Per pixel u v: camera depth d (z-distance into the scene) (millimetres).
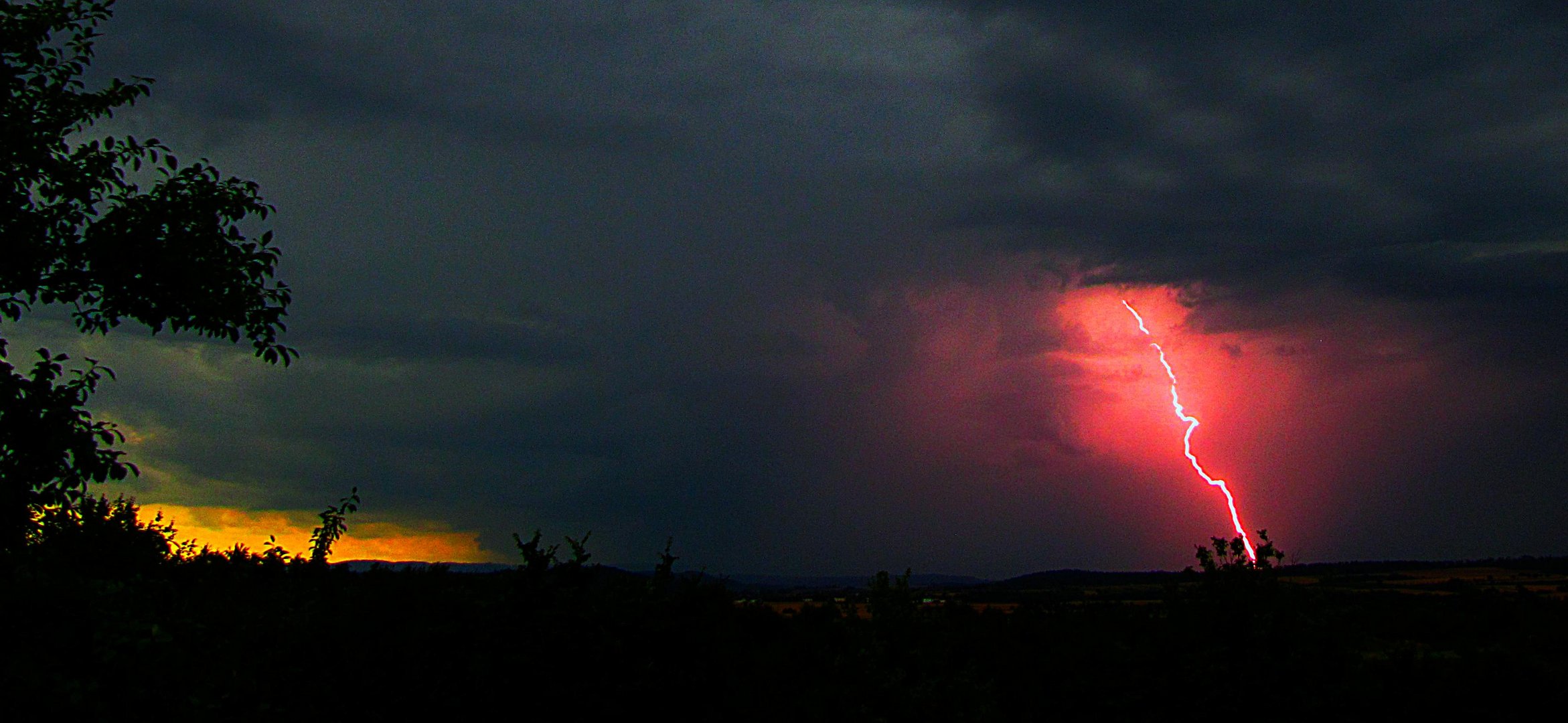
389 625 10906
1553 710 11734
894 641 14602
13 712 7609
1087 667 13430
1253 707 12320
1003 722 12750
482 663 10461
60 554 9469
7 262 11219
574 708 10578
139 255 11711
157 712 8523
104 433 9219
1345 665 12922
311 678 10375
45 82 11734
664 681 11164
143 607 9141
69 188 11523
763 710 11797
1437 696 12047
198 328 12344
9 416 8633
